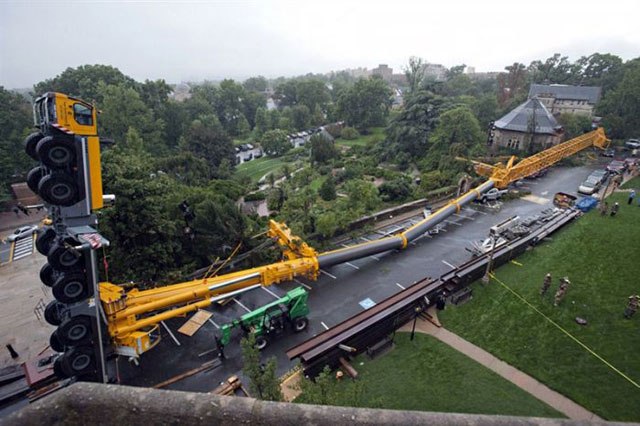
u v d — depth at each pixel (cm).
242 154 10325
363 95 10538
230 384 1797
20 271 3070
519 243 2933
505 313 2267
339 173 5856
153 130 6962
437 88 8325
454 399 1688
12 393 1627
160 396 325
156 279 2552
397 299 2212
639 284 2436
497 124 6400
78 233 1385
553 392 1720
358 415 310
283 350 2041
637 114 6512
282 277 2270
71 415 313
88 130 1432
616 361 1852
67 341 1522
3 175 4744
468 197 3931
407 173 5750
